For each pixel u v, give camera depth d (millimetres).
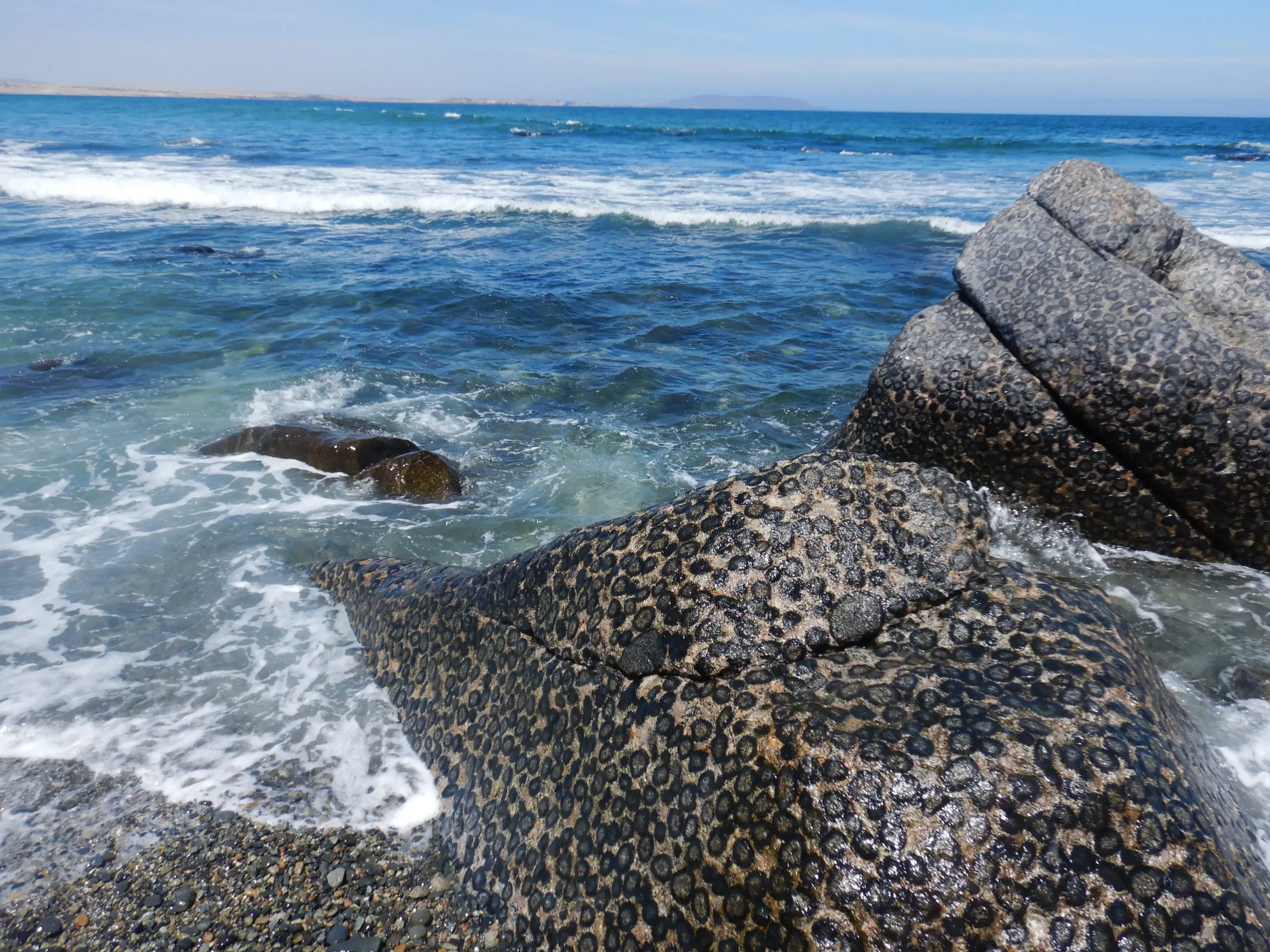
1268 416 5102
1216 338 5281
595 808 2928
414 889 3221
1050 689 2660
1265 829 3219
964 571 3133
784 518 3096
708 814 2617
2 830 3441
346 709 4133
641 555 3229
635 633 3100
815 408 8555
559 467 7148
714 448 7574
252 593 5227
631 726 2949
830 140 49562
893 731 2533
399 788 3662
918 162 34656
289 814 3541
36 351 9477
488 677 3652
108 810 3557
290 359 9562
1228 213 20109
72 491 6488
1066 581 3279
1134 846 2289
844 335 11016
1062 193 6555
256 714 4125
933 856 2312
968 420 5891
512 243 16344
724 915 2488
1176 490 5406
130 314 10945
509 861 3102
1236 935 2188
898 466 3312
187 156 29484
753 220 18984
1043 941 2203
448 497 6590
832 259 15586
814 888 2359
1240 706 4102
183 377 8938
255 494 6555
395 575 4844
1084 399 5535
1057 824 2318
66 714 4109
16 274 12562
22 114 57188
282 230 17172
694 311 11906
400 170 27250
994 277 6234
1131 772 2408
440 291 12359
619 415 8328
